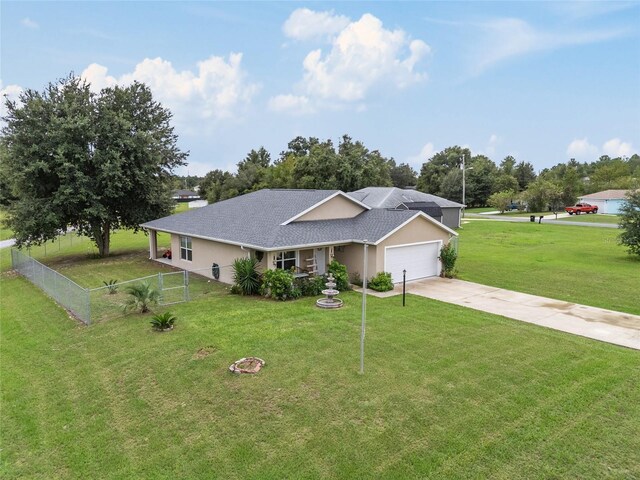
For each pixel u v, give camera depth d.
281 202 22.00
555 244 31.47
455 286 18.36
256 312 14.02
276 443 6.96
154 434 7.37
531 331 12.16
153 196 28.39
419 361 9.94
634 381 8.94
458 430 7.20
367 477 6.14
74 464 6.70
